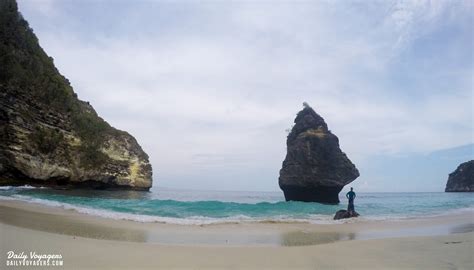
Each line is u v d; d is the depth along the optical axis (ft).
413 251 30.91
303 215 78.23
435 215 80.94
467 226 56.39
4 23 155.43
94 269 21.61
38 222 44.01
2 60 142.61
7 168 138.51
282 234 44.01
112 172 194.80
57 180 162.30
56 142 161.48
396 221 64.54
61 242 29.76
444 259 27.45
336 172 143.54
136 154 215.51
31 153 147.33
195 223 53.83
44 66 181.06
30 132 148.56
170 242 34.78
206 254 27.94
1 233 32.42
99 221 50.11
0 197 80.84
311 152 144.66
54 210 61.31
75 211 62.54
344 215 69.31
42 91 161.48
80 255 25.14
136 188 211.82
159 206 85.97
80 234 36.42
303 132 150.41
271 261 26.23
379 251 30.99
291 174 148.66
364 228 52.75
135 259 24.81
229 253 28.81
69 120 176.35
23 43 165.17
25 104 149.07
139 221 53.26
